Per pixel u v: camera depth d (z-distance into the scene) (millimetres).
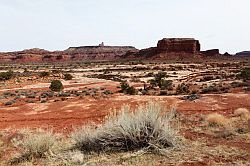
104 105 20938
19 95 33094
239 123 11664
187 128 10922
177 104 20219
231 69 83688
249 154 7176
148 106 8641
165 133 7703
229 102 20625
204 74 68875
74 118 16703
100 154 7297
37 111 19969
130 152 7301
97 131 7996
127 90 31766
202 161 6684
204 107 19000
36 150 7824
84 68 122062
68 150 8016
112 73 83750
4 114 19188
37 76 62375
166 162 6625
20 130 11992
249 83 34812
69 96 30547
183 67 102125
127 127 7684
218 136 9352
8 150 8797
